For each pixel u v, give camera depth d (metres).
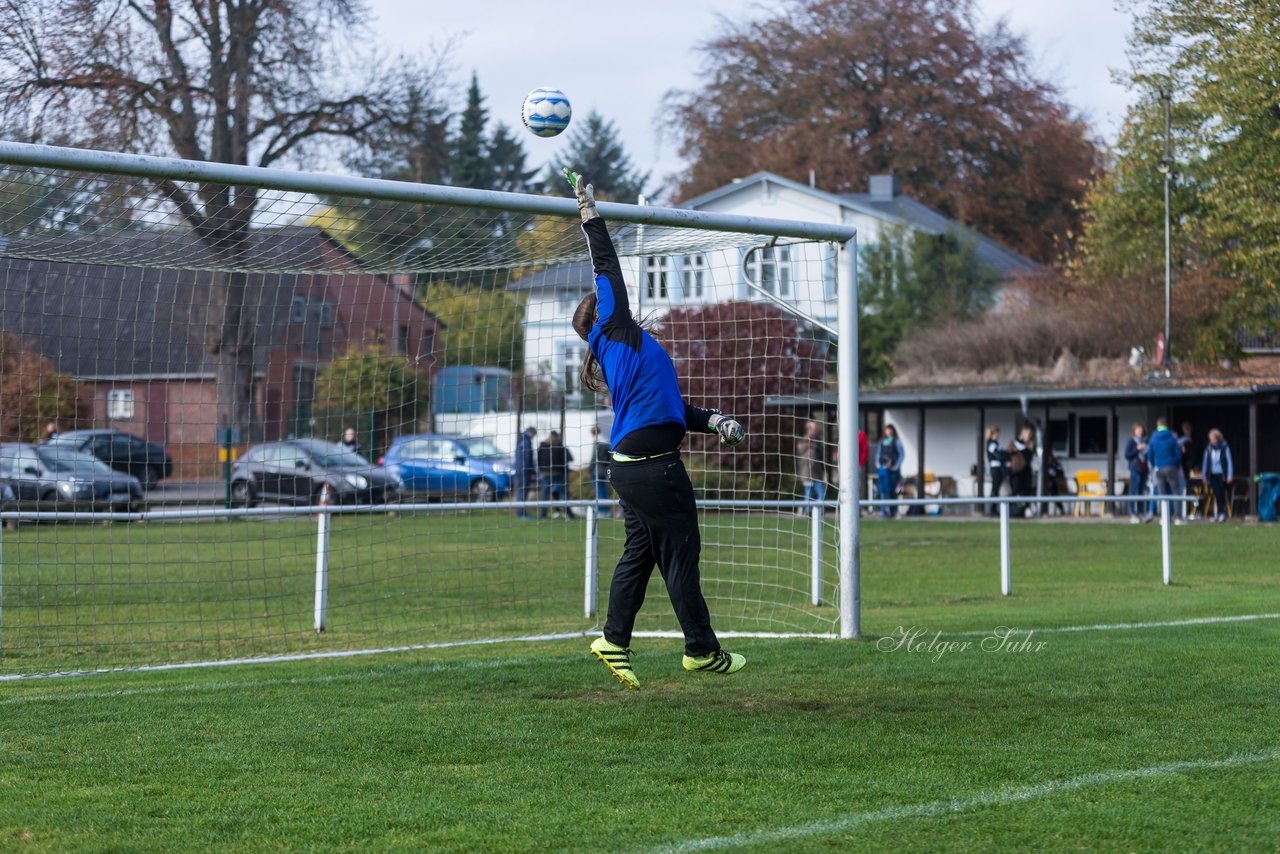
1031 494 49.38
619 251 16.45
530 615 19.56
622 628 10.09
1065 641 14.18
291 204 14.32
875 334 68.00
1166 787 7.98
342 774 8.52
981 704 10.64
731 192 75.19
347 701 11.09
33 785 8.28
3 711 10.74
